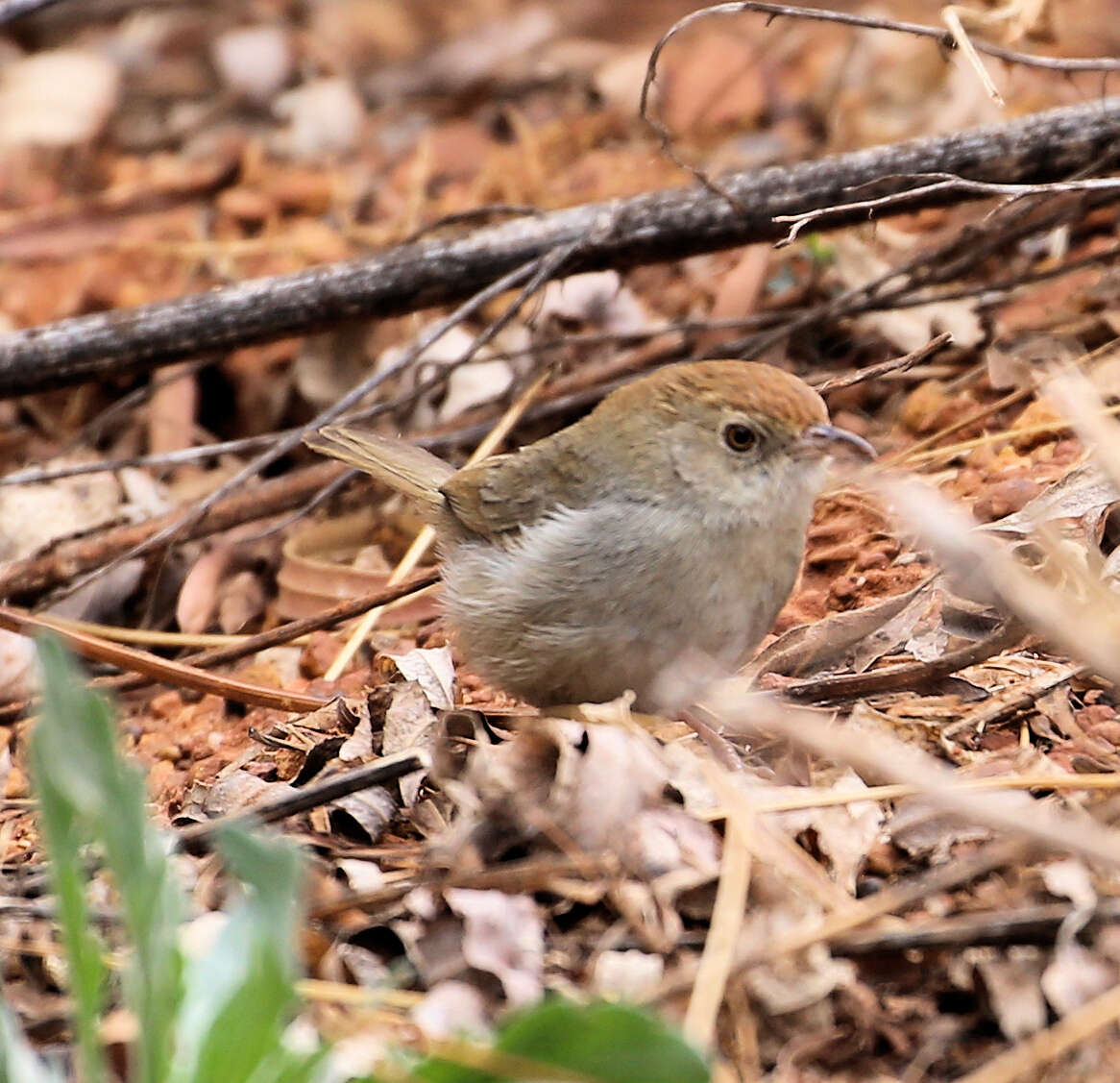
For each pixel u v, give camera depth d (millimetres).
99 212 18812
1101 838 6113
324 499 12430
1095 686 8680
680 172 17141
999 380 12148
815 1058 6406
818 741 6559
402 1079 5789
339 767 8742
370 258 12891
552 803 7414
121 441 14703
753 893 6918
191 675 10430
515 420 13000
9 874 8789
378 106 20594
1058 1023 6383
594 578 8609
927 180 12070
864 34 17984
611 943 6871
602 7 22047
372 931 7219
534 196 17250
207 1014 5953
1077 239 13930
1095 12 16719
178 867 7719
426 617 11891
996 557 7363
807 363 13352
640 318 14188
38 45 22781
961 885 6910
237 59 21375
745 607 8703
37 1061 6555
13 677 11828
